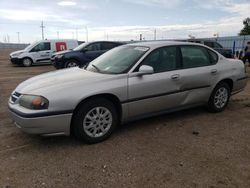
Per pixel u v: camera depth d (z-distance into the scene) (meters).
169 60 5.09
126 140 4.50
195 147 4.24
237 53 23.84
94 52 14.17
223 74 5.82
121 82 4.48
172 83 5.01
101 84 4.32
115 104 4.58
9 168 3.62
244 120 5.50
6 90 8.94
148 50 4.91
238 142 4.44
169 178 3.37
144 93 4.70
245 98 7.36
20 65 18.86
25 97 4.09
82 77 4.49
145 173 3.48
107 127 4.48
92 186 3.21
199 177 3.40
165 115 5.76
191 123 5.30
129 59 4.87
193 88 5.35
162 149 4.16
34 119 3.90
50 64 20.36
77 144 4.34
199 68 5.43
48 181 3.31
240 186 3.22
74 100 4.06
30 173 3.49
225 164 3.72
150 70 4.54
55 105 3.96
